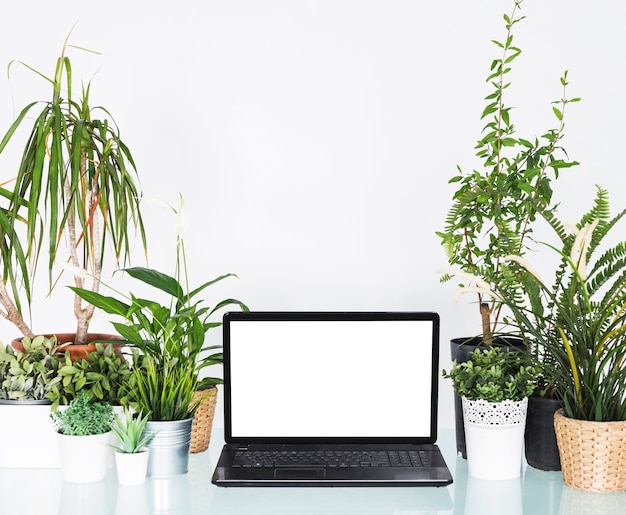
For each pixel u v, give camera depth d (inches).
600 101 89.6
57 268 91.7
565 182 90.2
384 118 89.7
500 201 68.1
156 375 65.0
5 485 60.7
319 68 89.6
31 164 71.0
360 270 90.7
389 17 89.3
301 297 91.0
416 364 66.4
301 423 66.1
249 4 89.7
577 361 61.1
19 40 91.0
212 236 90.9
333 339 66.6
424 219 90.2
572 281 63.2
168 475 63.0
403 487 61.1
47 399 64.3
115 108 90.4
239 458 63.6
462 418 67.7
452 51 89.3
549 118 89.8
